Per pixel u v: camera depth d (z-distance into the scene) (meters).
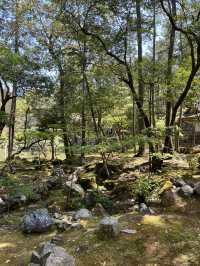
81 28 10.05
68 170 11.83
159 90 11.53
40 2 14.37
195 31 8.74
